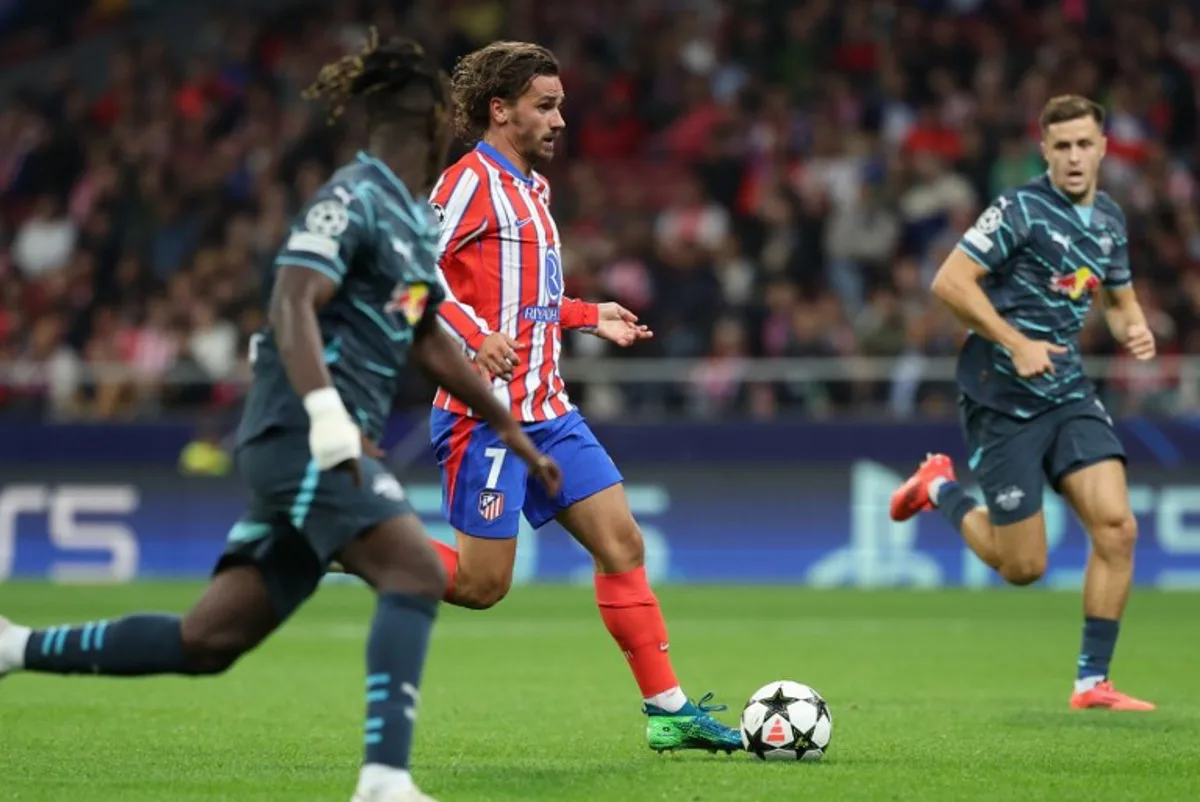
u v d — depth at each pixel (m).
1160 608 53.12
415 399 64.75
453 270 24.83
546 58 24.98
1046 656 40.78
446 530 63.41
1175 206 71.38
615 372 64.81
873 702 31.61
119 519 65.12
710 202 76.75
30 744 25.05
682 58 86.00
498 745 25.28
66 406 67.88
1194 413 61.22
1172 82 79.44
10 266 80.62
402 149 18.30
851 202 73.88
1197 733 26.75
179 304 71.25
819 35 84.56
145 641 18.33
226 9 96.56
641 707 30.70
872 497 62.22
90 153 84.44
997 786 21.00
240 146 82.75
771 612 52.53
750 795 20.12
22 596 56.28
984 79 79.06
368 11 89.56
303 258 17.39
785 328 66.81
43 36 99.25
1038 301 30.56
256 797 19.67
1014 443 30.84
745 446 62.97
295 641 44.44
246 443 17.89
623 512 24.41
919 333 63.47
